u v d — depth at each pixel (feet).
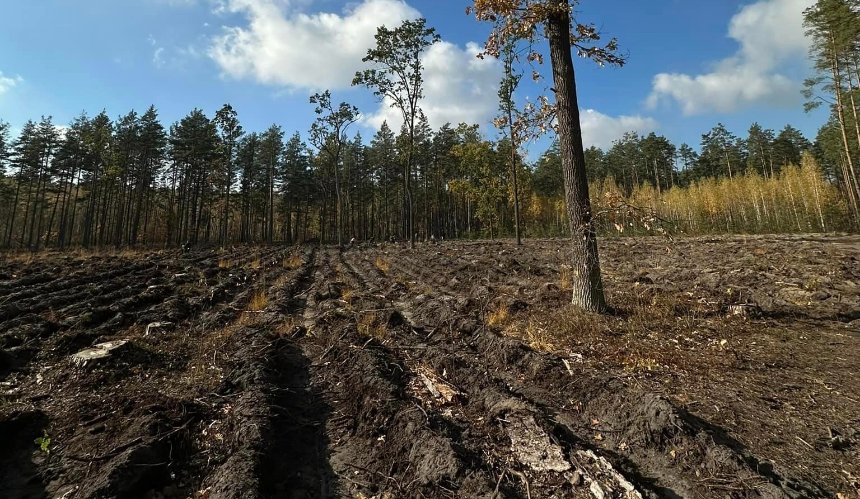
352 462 12.78
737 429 12.69
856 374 16.05
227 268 52.95
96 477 11.00
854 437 12.16
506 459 12.04
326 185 181.37
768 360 17.60
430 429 13.12
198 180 151.43
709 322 22.49
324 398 17.11
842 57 89.76
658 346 19.27
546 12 24.17
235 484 10.54
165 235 171.42
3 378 18.01
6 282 41.70
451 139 164.14
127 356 19.89
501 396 15.30
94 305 31.96
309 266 62.80
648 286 30.53
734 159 220.43
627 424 13.29
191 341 23.70
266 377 17.56
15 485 11.33
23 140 139.64
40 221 145.89
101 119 147.43
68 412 14.92
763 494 10.04
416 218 201.67
